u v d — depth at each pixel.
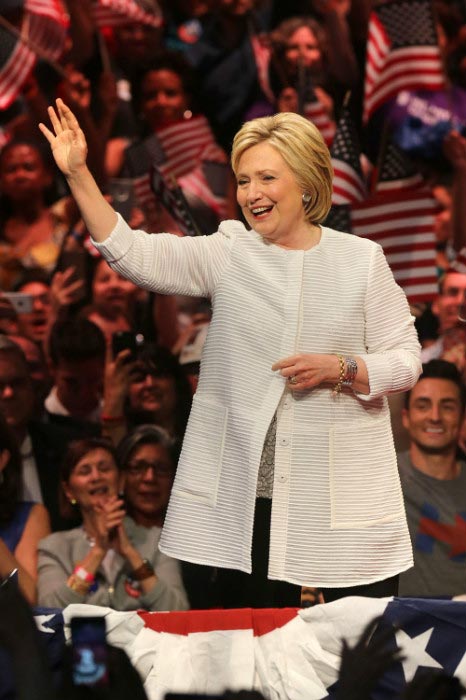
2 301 24.61
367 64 28.28
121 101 31.28
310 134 10.84
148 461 18.33
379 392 10.76
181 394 21.11
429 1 27.70
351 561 10.85
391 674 10.67
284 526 10.89
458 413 19.42
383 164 25.30
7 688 9.13
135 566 17.25
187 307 25.92
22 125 29.58
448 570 18.69
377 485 11.02
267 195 10.86
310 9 32.62
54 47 29.17
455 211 27.84
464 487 19.33
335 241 11.27
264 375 10.94
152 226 24.84
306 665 10.93
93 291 25.22
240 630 11.10
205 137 28.17
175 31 32.91
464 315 21.14
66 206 27.83
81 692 7.43
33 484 19.41
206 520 10.97
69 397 21.81
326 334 10.95
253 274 11.09
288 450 10.89
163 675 10.95
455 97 30.61
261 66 30.97
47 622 10.92
